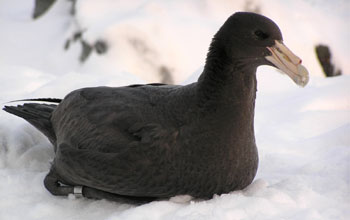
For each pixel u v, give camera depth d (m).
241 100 9.13
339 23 20.94
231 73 9.12
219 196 9.33
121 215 8.95
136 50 18.72
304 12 20.69
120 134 9.42
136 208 9.05
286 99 14.12
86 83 13.96
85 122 9.90
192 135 9.10
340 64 20.33
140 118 9.41
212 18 19.50
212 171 9.16
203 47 18.69
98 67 18.88
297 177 10.08
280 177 10.53
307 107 13.54
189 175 9.15
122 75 14.87
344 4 21.67
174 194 9.34
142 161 9.13
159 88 9.88
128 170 9.17
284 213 8.88
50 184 10.11
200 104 9.14
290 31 20.03
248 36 9.05
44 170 11.14
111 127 9.55
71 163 9.63
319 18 20.83
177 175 9.14
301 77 8.91
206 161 9.11
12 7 24.86
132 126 9.41
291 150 11.72
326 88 14.30
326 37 20.34
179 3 19.61
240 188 9.59
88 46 19.44
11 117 12.51
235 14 9.24
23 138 11.77
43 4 23.17
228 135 9.11
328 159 10.87
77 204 9.87
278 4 20.38
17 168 11.27
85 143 9.72
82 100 10.27
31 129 12.01
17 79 15.25
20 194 10.20
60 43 20.89
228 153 9.14
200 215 8.77
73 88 13.80
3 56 21.30
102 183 9.43
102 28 19.12
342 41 20.59
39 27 22.45
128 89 10.14
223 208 8.91
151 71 18.61
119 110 9.66
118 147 9.34
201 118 9.11
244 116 9.16
